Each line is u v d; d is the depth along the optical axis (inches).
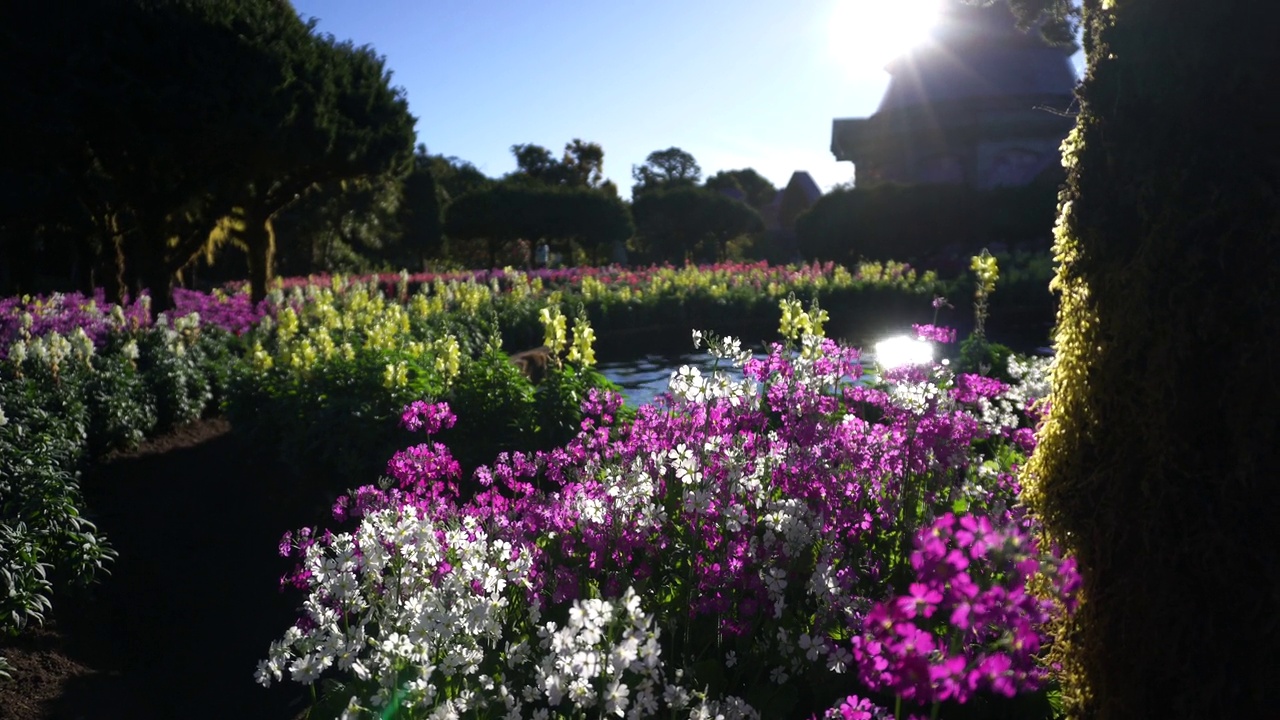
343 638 116.6
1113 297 109.2
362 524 136.5
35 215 650.8
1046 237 1576.0
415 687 108.7
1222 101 101.1
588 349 290.2
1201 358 101.4
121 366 395.5
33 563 197.6
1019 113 2140.7
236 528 267.4
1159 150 104.7
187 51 592.4
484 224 2033.7
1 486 228.2
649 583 147.4
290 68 645.3
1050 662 121.5
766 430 182.1
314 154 685.3
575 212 2047.2
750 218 2514.8
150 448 371.6
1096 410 110.8
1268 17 99.1
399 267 2021.4
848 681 124.8
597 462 191.2
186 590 226.7
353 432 281.1
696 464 144.7
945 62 2219.5
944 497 162.7
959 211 1594.5
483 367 296.4
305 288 1011.9
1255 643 100.0
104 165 629.6
